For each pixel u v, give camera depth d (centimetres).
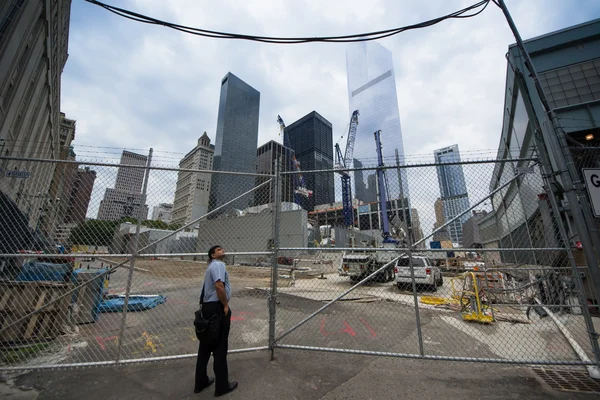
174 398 304
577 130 987
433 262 1227
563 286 650
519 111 1408
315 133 15350
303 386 329
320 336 543
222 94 14938
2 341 439
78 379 345
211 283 331
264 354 427
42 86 1841
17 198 673
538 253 727
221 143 13438
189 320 626
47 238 441
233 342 504
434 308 805
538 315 683
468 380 345
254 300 902
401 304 863
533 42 1154
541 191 545
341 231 1382
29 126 1800
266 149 13238
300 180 5481
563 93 1060
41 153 2250
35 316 472
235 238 706
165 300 825
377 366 385
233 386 322
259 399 302
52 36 1744
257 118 15900
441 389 323
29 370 367
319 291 1045
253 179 783
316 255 1386
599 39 1048
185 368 378
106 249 433
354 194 6016
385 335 554
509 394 312
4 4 1094
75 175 450
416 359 410
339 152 7438
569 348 468
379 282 1330
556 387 328
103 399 301
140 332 539
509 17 445
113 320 618
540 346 484
